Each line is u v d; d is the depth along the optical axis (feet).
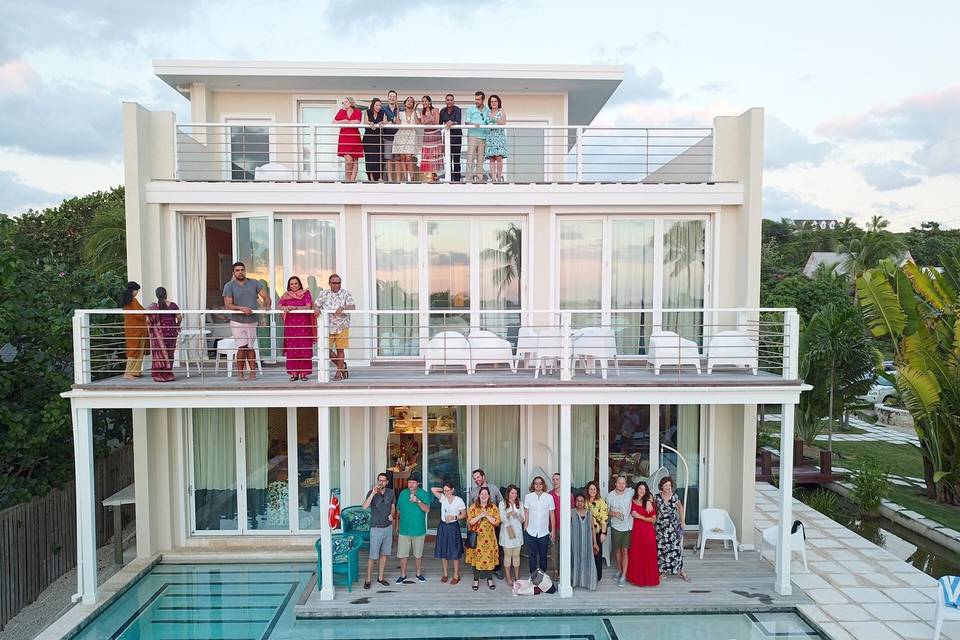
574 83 41.91
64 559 35.01
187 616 28.99
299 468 36.22
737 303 35.88
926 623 27.58
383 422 35.99
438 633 27.32
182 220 35.81
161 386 29.53
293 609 29.55
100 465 39.06
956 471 45.21
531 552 30.89
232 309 30.66
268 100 42.83
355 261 35.73
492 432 36.19
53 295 38.65
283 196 34.76
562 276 36.47
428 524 36.42
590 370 33.09
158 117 34.88
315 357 32.55
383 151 38.78
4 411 32.37
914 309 45.06
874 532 42.50
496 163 37.60
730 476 36.27
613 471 36.47
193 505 36.32
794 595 30.07
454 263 36.52
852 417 83.05
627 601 29.27
